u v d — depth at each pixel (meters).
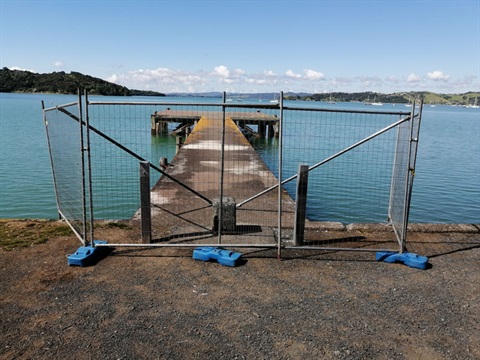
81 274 4.62
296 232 5.52
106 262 4.98
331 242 5.84
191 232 6.08
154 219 6.70
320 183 14.02
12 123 33.62
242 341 3.40
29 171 15.52
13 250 5.26
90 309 3.87
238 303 4.04
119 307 3.92
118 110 38.62
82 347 3.27
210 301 4.07
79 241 5.61
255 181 10.35
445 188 14.98
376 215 10.47
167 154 22.00
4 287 4.28
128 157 17.39
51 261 4.96
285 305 4.03
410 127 4.99
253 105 5.01
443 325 3.74
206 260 5.05
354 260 5.22
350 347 3.37
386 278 4.72
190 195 8.51
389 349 3.35
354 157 19.92
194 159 13.51
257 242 5.70
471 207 12.60
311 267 4.97
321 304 4.07
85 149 4.99
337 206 11.24
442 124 52.44
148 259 5.09
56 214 10.64
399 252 5.20
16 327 3.54
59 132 6.10
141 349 3.26
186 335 3.47
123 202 10.93
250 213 7.23
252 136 32.50
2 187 13.20
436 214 11.84
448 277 4.79
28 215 10.53
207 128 24.00
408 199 5.15
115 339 3.39
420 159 21.64
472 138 33.78
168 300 4.07
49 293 4.16
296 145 24.17
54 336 3.42
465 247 5.76
